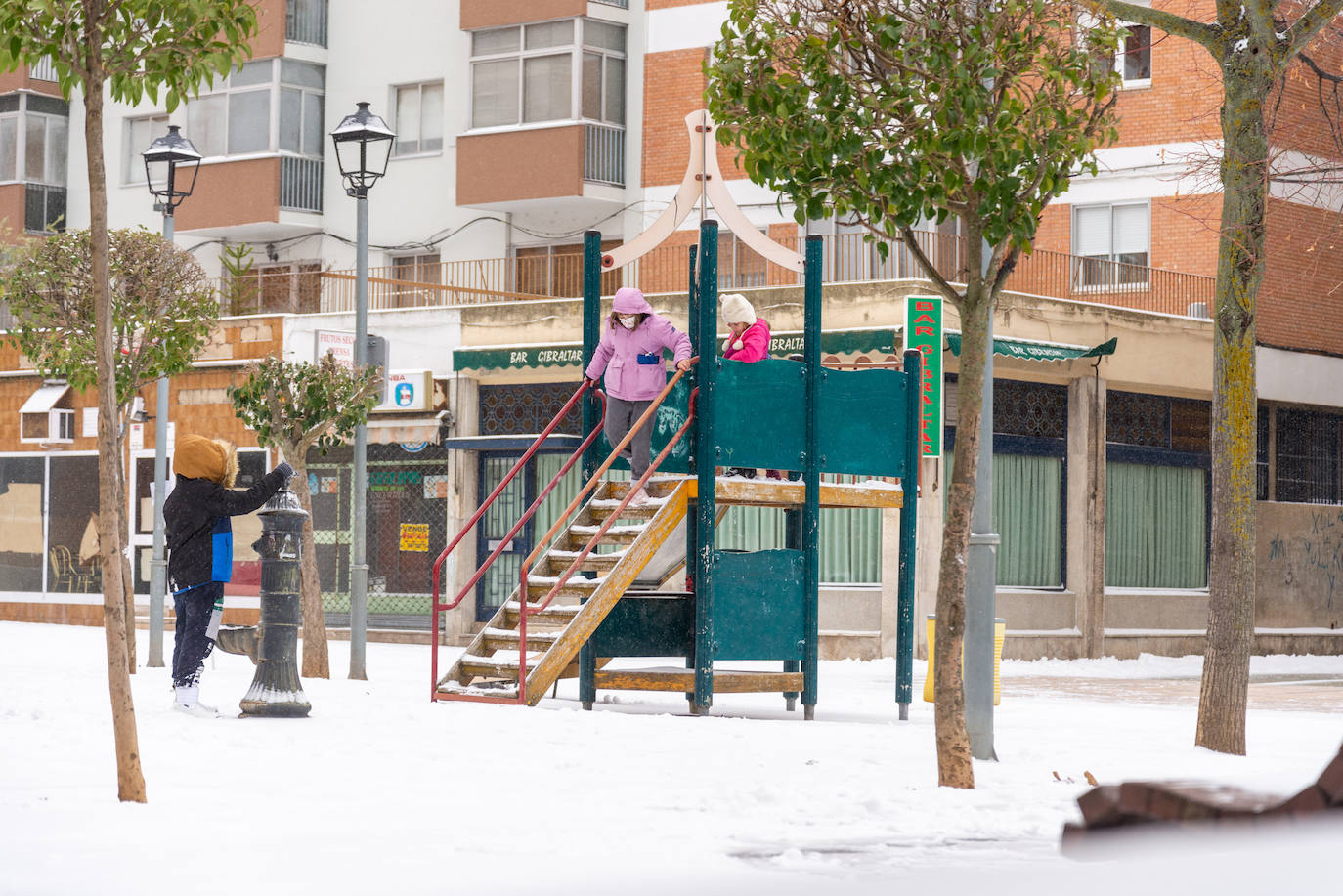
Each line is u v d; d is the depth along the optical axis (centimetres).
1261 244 2655
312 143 7475
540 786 1888
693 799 1784
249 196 7356
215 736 2320
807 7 2242
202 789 1795
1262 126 2647
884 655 5369
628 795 1811
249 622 6600
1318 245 6606
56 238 4241
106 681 3362
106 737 2283
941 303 5216
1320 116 6456
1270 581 6494
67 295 4222
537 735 2406
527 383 6178
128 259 4256
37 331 4278
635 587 3491
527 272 6869
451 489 6206
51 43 1802
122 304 4209
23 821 1559
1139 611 6038
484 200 6844
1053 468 5859
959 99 2105
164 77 1938
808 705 3253
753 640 3209
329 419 4000
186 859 1347
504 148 6806
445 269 7100
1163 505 6222
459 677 3216
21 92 8119
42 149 8169
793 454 3266
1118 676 5134
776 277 6047
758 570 3225
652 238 3500
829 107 2192
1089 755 2444
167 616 6738
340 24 7462
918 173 2152
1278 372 6538
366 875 1255
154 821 1566
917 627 5338
